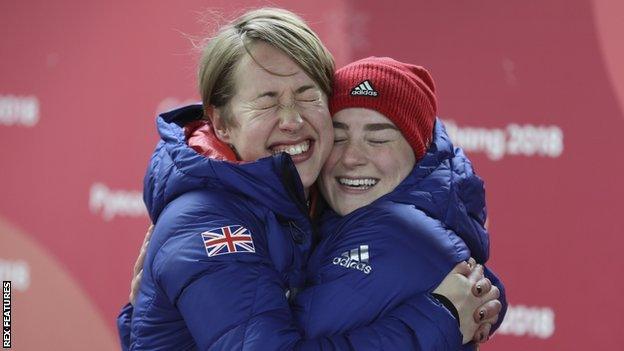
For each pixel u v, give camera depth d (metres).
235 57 7.55
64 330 15.36
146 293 7.42
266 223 7.34
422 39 13.25
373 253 7.30
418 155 7.90
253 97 7.48
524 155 12.75
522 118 12.75
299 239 7.67
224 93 7.64
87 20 15.00
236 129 7.66
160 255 7.12
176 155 7.52
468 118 13.00
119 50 14.84
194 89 14.39
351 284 7.20
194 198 7.28
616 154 12.31
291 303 7.49
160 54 14.59
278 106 7.50
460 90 13.03
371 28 13.55
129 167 14.86
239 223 7.17
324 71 7.69
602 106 12.38
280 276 7.36
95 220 15.11
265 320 6.80
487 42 12.90
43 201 15.40
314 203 8.24
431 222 7.48
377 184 7.81
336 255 7.43
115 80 14.88
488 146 12.92
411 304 7.12
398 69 7.89
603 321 12.45
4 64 15.51
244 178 7.27
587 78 12.44
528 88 12.71
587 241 12.49
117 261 14.98
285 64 7.48
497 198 12.89
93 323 15.17
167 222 7.23
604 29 12.35
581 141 12.48
